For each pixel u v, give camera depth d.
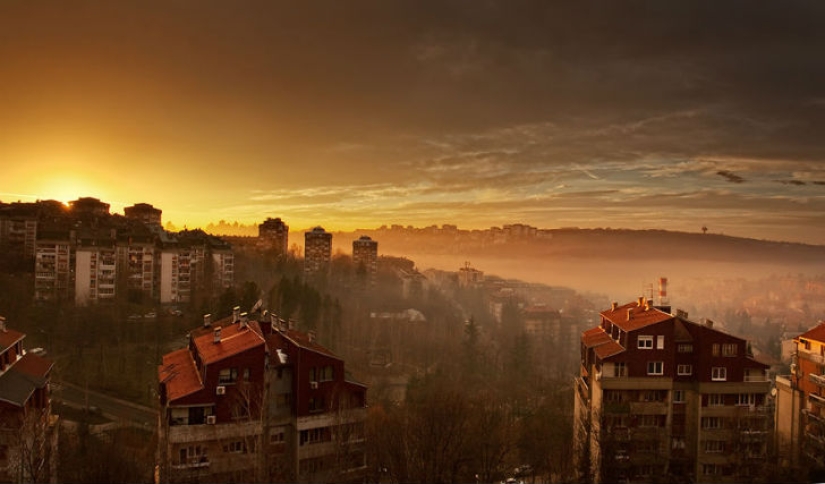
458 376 117.06
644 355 62.69
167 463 49.75
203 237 147.25
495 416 73.75
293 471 53.28
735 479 58.06
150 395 88.00
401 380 112.06
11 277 114.94
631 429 61.16
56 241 116.88
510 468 70.75
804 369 64.31
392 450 56.06
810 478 54.81
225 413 51.75
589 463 59.47
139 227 136.12
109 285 121.75
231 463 50.34
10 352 55.44
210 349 56.00
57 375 90.94
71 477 51.81
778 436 66.12
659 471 60.38
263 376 53.12
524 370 125.88
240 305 104.06
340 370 56.84
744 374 62.53
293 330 67.19
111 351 102.25
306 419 54.59
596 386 64.19
